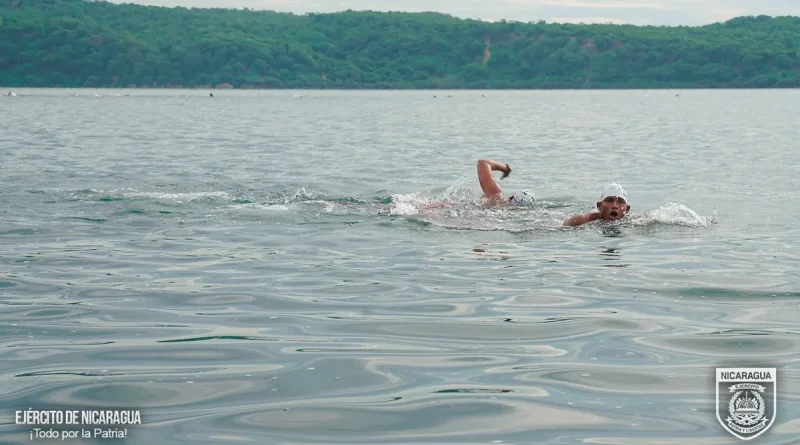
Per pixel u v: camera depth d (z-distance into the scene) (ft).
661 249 30.48
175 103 231.91
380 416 15.48
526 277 26.03
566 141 88.38
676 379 17.26
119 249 30.12
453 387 16.92
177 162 62.95
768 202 42.47
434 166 62.18
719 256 29.14
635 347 19.31
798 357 18.45
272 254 29.45
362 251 30.07
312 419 15.38
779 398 16.17
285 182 51.16
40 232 33.14
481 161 42.09
